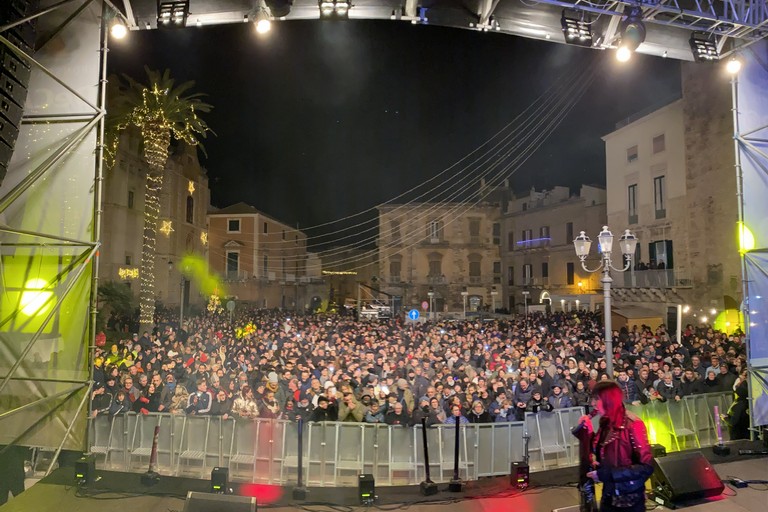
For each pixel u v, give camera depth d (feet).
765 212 29.76
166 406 32.81
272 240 194.29
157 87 74.95
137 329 76.48
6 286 23.76
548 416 29.53
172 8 25.91
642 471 13.79
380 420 30.30
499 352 52.70
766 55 30.42
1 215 23.63
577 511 19.88
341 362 46.78
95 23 24.97
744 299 29.04
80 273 23.58
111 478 23.79
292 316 123.34
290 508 21.43
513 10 28.25
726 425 32.81
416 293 191.31
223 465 27.25
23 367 23.30
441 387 33.60
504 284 188.85
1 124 19.95
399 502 21.98
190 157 138.62
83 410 23.16
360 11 27.48
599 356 49.29
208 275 155.12
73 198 24.06
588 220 148.46
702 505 20.25
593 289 142.82
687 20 29.60
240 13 26.76
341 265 231.71
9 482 22.34
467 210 193.06
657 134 99.81
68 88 22.38
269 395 30.66
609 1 27.68
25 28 21.20
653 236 100.48
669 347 50.83
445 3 27.58
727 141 81.20
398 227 194.18
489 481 24.49
